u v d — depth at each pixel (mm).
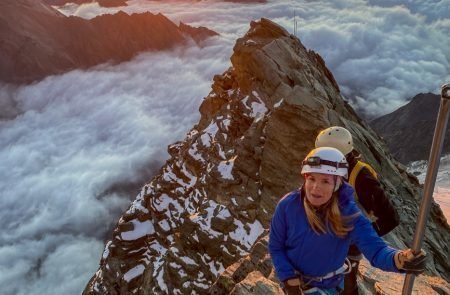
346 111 23891
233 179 20984
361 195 5012
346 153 5188
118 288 27234
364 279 7090
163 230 26562
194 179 26438
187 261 21328
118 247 28219
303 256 3848
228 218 20500
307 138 18375
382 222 4996
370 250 3617
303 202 3771
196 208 23609
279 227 3900
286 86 20922
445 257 16125
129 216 29031
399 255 3529
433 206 20406
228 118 24922
